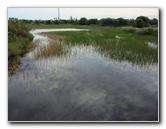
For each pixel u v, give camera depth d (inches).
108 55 390.9
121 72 290.8
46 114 173.6
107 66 322.0
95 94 214.7
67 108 183.8
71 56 386.3
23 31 629.3
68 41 578.2
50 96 208.4
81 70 298.5
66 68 308.7
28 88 228.4
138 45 487.2
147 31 853.2
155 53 391.2
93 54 409.7
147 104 194.2
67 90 223.6
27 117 169.2
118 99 203.8
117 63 339.3
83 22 1918.1
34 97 206.1
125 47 458.3
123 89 229.1
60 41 571.8
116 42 549.6
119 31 1075.9
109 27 1551.4
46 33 865.5
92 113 176.2
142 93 218.5
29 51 427.2
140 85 241.1
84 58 375.9
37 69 301.0
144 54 385.4
